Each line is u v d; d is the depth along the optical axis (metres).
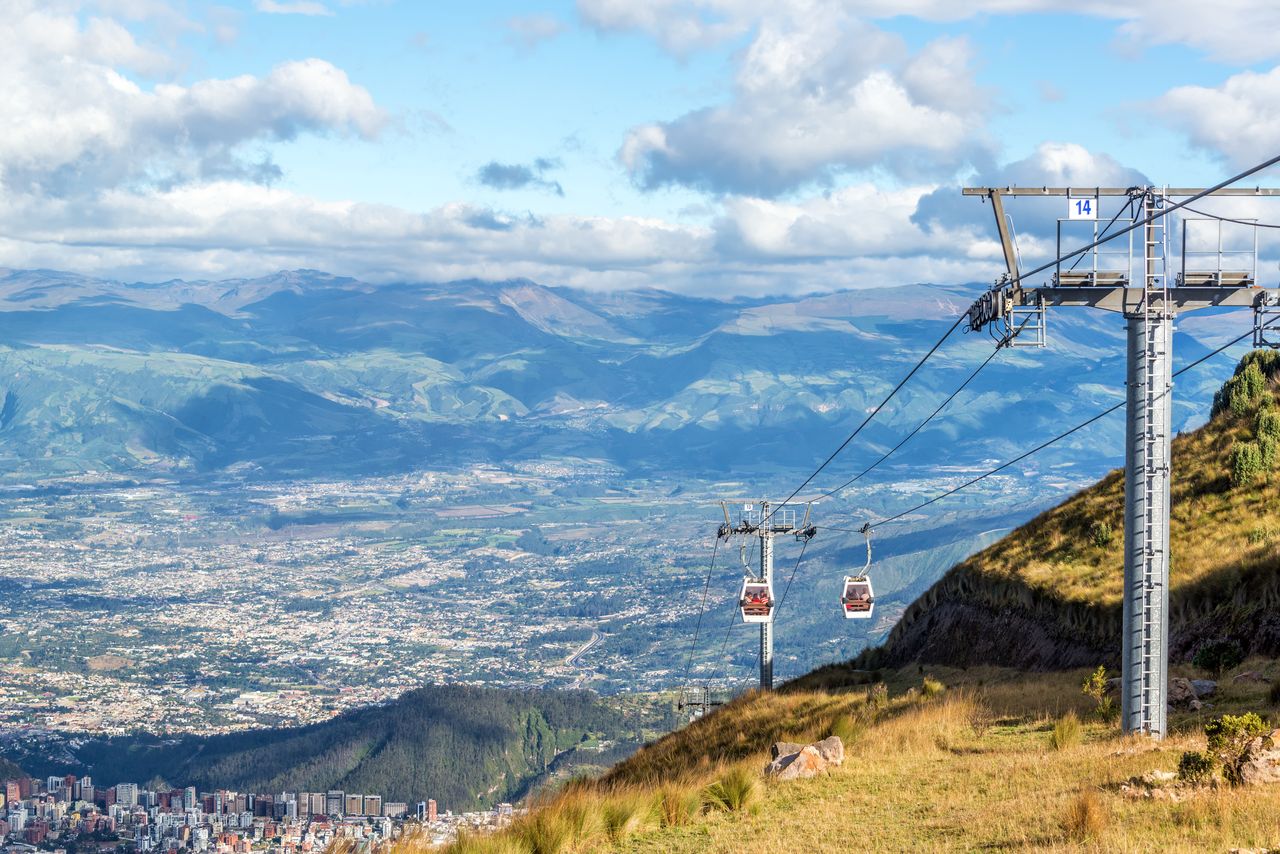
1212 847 16.50
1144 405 26.77
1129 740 26.30
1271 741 20.72
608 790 27.00
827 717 40.53
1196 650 37.91
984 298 27.72
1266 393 62.22
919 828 21.17
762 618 63.09
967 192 26.95
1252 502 50.28
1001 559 59.84
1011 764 25.91
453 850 21.17
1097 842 17.53
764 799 25.69
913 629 63.94
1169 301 26.53
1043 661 47.91
